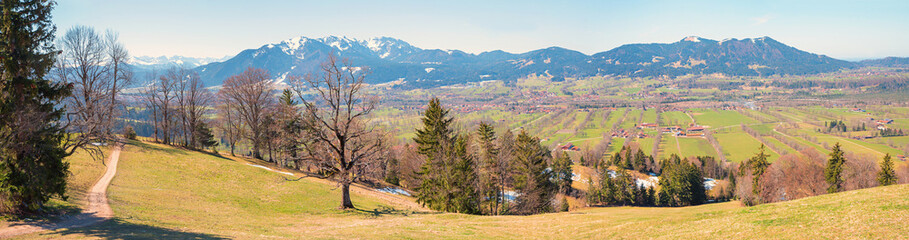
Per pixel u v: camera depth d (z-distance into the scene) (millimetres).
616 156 153000
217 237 19688
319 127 34219
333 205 36812
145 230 20234
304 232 23844
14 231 18281
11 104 20078
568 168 110625
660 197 110625
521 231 27625
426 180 46125
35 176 20781
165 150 51000
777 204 21984
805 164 80688
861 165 89125
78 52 45000
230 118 61500
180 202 30656
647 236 21266
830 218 17109
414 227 27500
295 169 59156
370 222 29750
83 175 34906
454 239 23062
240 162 53156
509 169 55594
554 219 33188
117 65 50188
